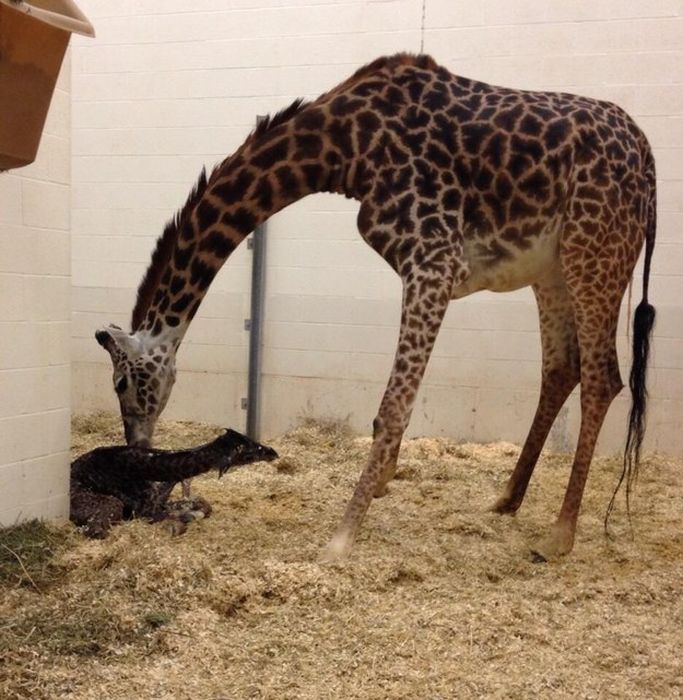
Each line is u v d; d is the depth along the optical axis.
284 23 6.13
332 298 6.26
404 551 3.53
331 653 2.60
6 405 3.39
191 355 6.60
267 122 3.66
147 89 6.43
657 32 5.54
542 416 4.07
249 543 3.59
